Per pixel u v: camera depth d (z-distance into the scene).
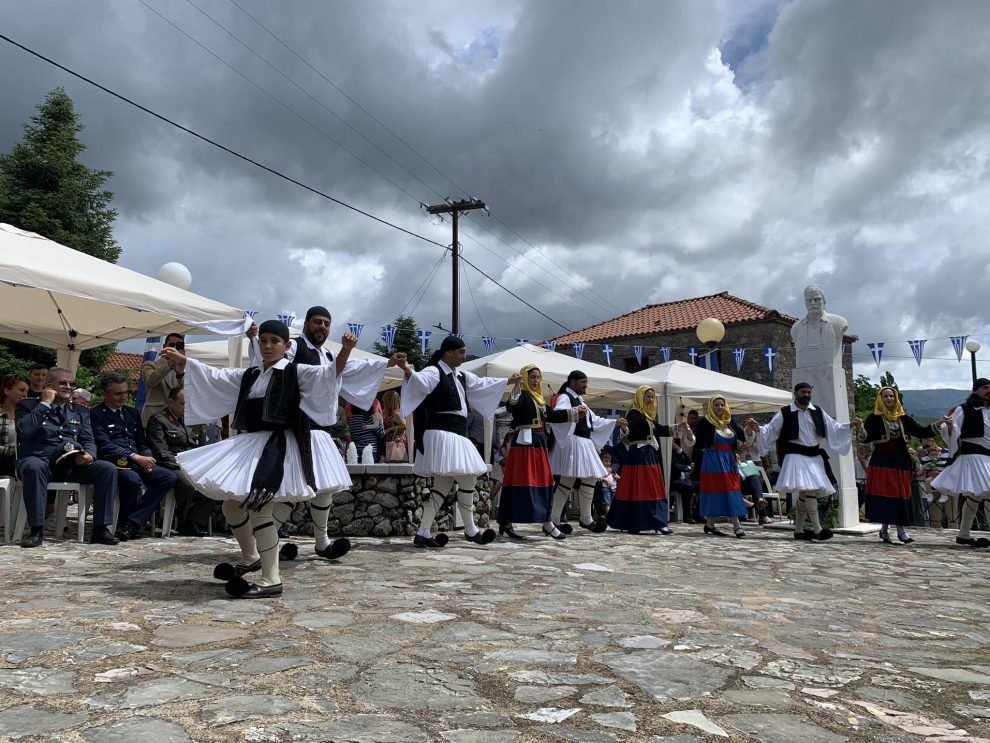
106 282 6.62
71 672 2.61
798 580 5.57
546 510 7.84
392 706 2.34
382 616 3.64
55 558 5.48
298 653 2.92
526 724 2.22
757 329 25.59
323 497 5.49
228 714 2.22
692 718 2.32
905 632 3.76
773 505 13.89
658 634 3.44
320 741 2.04
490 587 4.62
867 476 9.16
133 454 6.95
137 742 1.98
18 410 6.44
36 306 8.34
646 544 7.83
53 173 24.45
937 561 7.11
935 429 8.88
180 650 2.93
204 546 6.48
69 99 25.30
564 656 2.99
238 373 4.46
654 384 12.38
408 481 7.82
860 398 36.78
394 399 10.10
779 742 2.14
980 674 2.95
